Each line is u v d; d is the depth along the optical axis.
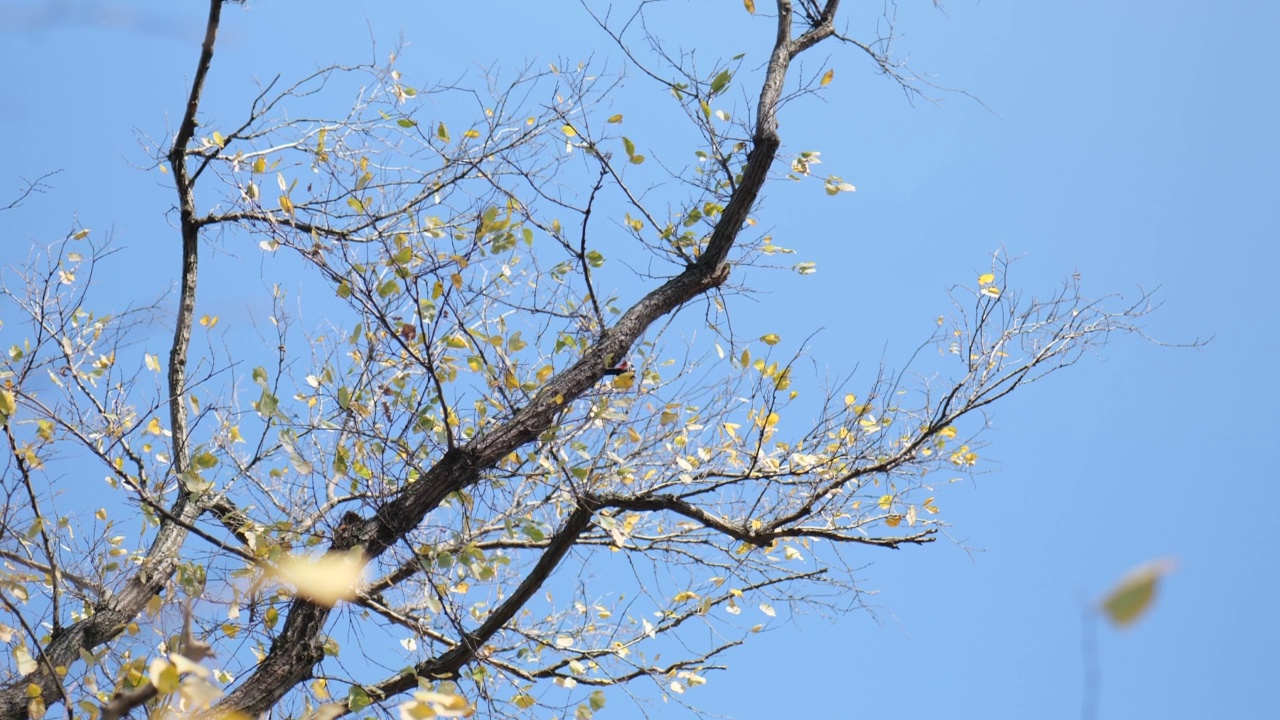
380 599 7.48
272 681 6.24
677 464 7.61
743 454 8.25
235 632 6.39
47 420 7.29
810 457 8.07
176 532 7.87
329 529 6.64
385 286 6.76
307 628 6.45
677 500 7.73
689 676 8.16
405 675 7.03
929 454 8.19
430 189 8.41
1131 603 1.18
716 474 8.30
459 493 7.11
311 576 2.70
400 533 6.73
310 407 7.61
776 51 8.84
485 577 6.56
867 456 8.26
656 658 8.34
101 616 7.16
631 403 7.39
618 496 7.59
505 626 8.04
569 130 7.68
